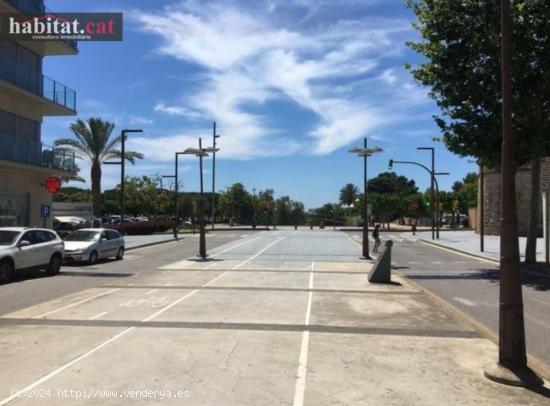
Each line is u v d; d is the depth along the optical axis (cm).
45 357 744
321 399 581
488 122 2011
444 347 818
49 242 1892
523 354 653
